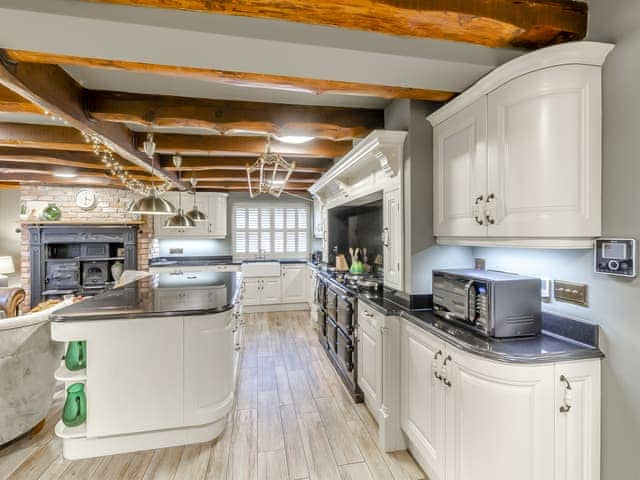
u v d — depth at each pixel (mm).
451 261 2295
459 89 1867
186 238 6422
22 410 2234
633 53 1296
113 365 2145
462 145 1906
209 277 3961
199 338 2266
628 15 1312
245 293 6051
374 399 2363
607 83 1382
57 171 4254
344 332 3055
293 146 3416
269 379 3234
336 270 4305
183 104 2420
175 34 1314
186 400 2234
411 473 1965
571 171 1410
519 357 1369
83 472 1997
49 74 1868
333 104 2600
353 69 1633
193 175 4621
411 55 1517
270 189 4441
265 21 1361
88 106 2287
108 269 5758
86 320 2109
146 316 2174
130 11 1242
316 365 3574
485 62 1594
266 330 4895
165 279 3779
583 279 1517
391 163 2391
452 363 1609
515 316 1587
